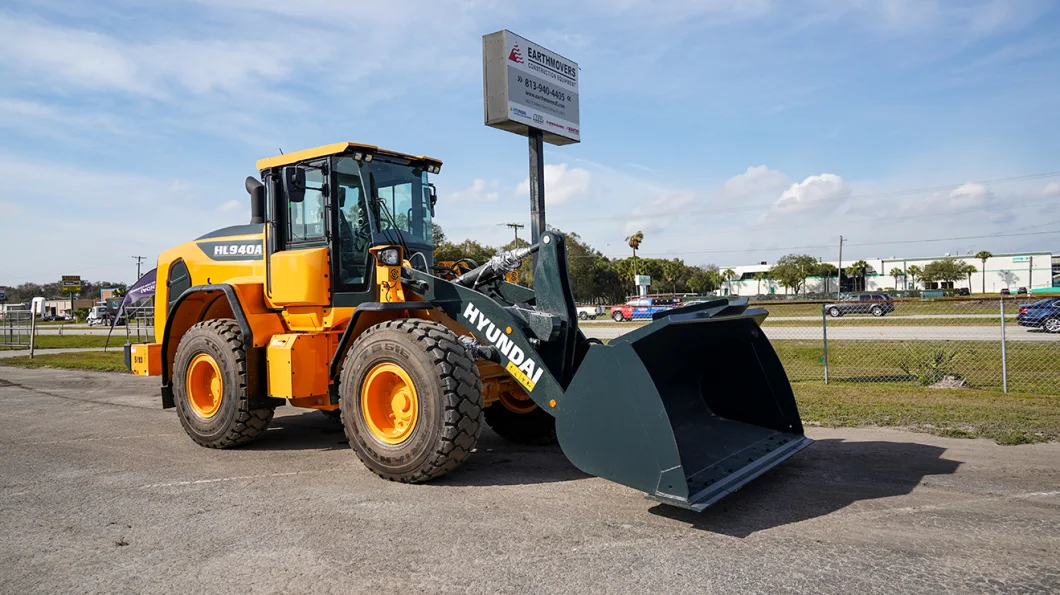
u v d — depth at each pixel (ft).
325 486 15.62
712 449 14.94
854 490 14.49
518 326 15.52
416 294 18.03
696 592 9.62
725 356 17.30
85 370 48.11
